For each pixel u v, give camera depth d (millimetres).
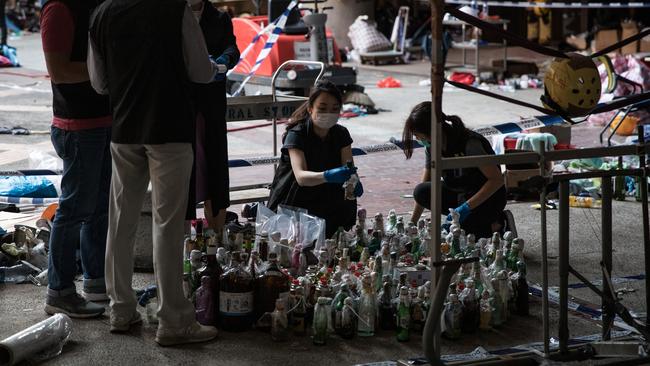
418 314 5066
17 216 7348
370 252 6051
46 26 4879
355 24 23188
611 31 22625
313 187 6398
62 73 4914
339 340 5004
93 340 4965
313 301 5145
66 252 5254
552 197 8523
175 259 4809
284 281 5129
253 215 7488
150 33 4570
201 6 6164
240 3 19000
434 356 4082
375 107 15031
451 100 15680
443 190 6586
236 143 11664
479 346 4961
